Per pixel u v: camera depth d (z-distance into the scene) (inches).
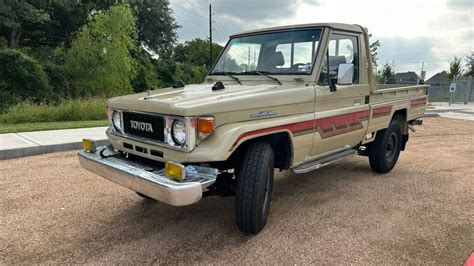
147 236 141.1
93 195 184.9
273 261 122.8
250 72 176.2
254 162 131.1
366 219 158.4
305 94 153.8
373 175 229.8
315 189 200.4
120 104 143.8
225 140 120.5
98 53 1103.6
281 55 171.5
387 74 1464.1
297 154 153.2
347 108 180.4
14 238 137.9
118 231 145.2
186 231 145.6
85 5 1363.2
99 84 1098.7
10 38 1217.4
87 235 141.5
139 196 183.5
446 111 724.0
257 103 134.9
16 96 881.5
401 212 166.7
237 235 141.8
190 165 122.5
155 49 1844.2
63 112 507.8
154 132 129.8
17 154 263.3
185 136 119.3
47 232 143.3
